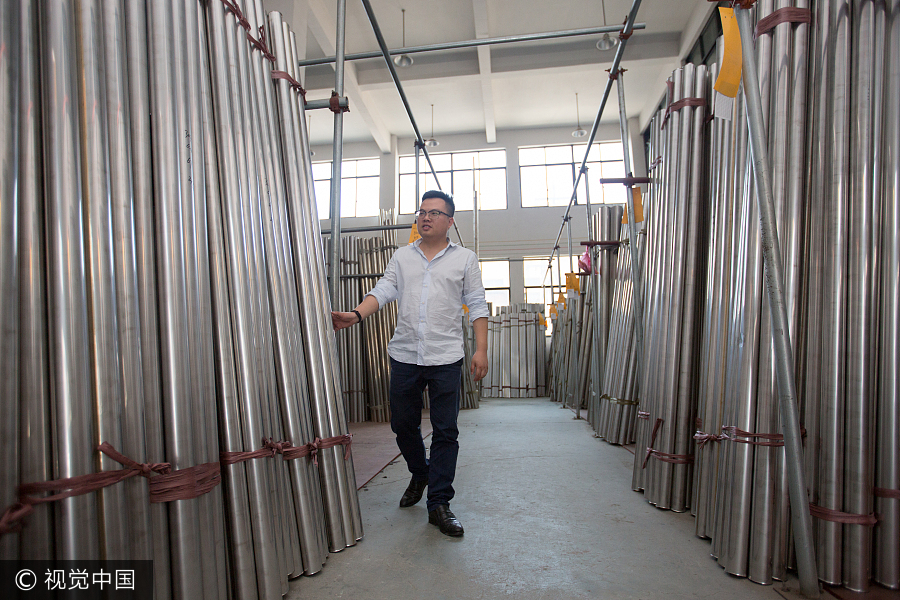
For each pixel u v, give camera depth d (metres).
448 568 1.40
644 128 10.41
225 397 1.15
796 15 1.43
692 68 2.14
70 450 0.77
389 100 9.97
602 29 2.61
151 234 0.98
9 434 0.72
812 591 1.20
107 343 0.84
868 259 1.31
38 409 0.76
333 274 1.92
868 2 1.36
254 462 1.19
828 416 1.31
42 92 0.82
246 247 1.26
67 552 0.75
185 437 0.98
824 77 1.40
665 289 2.12
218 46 1.27
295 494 1.37
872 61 1.35
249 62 1.41
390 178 11.30
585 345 5.34
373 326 5.22
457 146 11.36
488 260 10.80
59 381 0.78
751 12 1.61
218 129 1.24
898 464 1.26
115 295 0.88
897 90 1.32
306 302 1.55
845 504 1.28
